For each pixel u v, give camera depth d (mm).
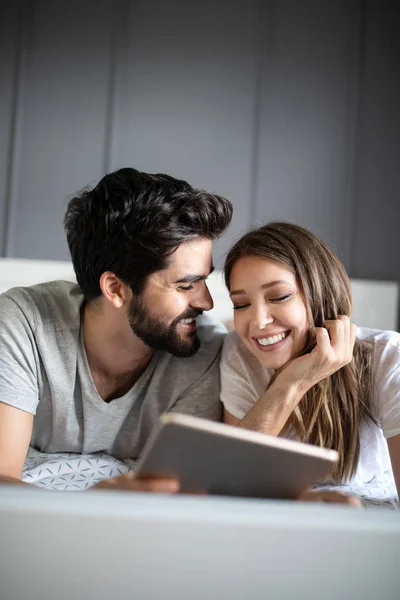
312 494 896
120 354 1310
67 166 2697
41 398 1327
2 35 2695
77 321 1320
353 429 1235
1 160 2670
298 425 1229
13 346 1252
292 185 2760
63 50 2725
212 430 687
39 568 550
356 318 2406
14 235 2668
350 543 578
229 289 1263
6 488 587
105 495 583
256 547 567
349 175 2771
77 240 1279
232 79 2768
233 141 2756
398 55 2799
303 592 571
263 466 750
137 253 1183
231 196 2744
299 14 2791
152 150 2730
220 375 1390
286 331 1200
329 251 1260
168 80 2752
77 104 2715
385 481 1332
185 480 755
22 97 2695
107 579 554
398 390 1207
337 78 2789
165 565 559
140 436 1409
